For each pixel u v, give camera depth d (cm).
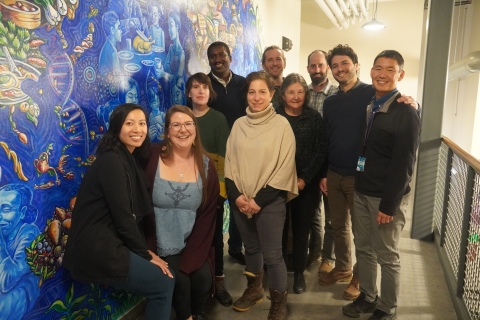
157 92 225
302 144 220
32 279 146
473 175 219
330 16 550
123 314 206
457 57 666
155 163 184
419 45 664
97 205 152
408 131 172
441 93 316
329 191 236
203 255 191
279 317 204
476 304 195
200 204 192
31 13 139
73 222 153
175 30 244
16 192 137
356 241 207
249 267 221
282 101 229
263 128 196
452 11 306
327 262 265
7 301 137
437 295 241
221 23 318
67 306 165
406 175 175
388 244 191
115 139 160
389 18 676
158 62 226
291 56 552
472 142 612
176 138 181
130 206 159
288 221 242
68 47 156
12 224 136
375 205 190
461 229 233
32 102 141
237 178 201
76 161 163
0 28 129
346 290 236
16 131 136
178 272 186
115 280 151
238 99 264
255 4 401
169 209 186
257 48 412
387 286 197
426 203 329
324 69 277
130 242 157
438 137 319
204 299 200
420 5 655
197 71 277
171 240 187
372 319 204
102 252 149
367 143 189
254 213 198
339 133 220
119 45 188
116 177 152
